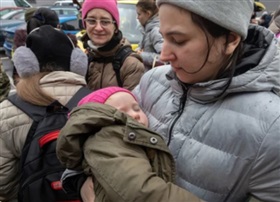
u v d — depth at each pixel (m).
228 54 0.92
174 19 0.87
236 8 0.87
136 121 1.09
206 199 0.98
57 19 3.34
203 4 0.83
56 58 1.76
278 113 0.88
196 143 1.00
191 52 0.89
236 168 0.92
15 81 2.93
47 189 1.51
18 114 1.62
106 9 2.39
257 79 0.91
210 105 1.00
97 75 2.48
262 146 0.88
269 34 0.96
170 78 1.11
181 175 1.04
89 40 2.55
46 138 1.54
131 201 0.91
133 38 5.23
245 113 0.92
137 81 2.42
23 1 13.81
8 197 1.78
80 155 1.13
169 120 1.12
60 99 1.67
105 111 1.11
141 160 0.99
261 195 0.92
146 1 3.45
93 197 1.06
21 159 1.56
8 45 9.12
